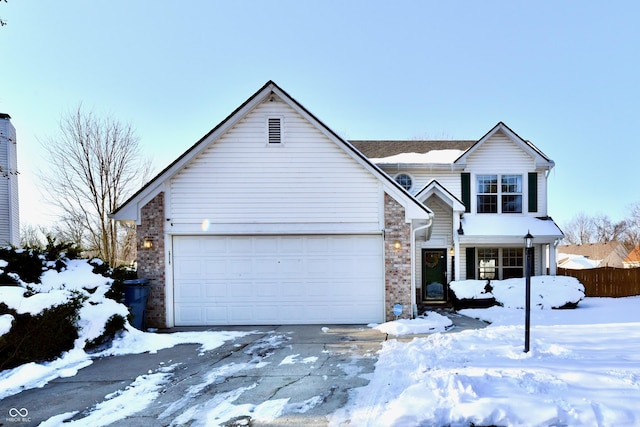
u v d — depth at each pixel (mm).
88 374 5809
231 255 9570
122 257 19281
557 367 5047
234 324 9484
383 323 9195
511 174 14531
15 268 7336
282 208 9445
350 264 9516
